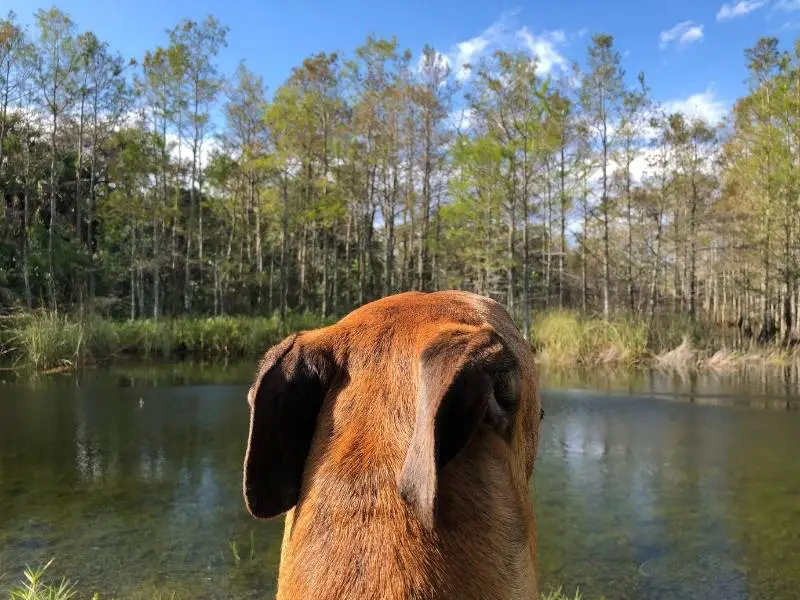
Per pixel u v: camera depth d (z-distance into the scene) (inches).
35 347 770.2
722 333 1166.3
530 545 45.9
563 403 561.3
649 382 700.0
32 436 418.9
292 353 47.3
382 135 1259.8
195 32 1200.2
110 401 548.7
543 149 954.1
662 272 1558.8
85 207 1411.2
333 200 1211.2
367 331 47.7
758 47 1005.8
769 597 204.5
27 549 237.5
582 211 1229.7
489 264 1026.1
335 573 38.2
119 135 1209.4
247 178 1593.3
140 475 333.1
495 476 42.1
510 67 916.6
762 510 284.0
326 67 1179.3
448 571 37.7
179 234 1534.2
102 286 1374.3
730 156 1178.6
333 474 41.4
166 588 207.0
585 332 908.0
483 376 38.4
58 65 1088.8
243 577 215.5
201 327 995.3
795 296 1193.4
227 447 390.3
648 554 237.3
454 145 1011.3
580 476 339.6
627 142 1121.4
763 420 481.4
